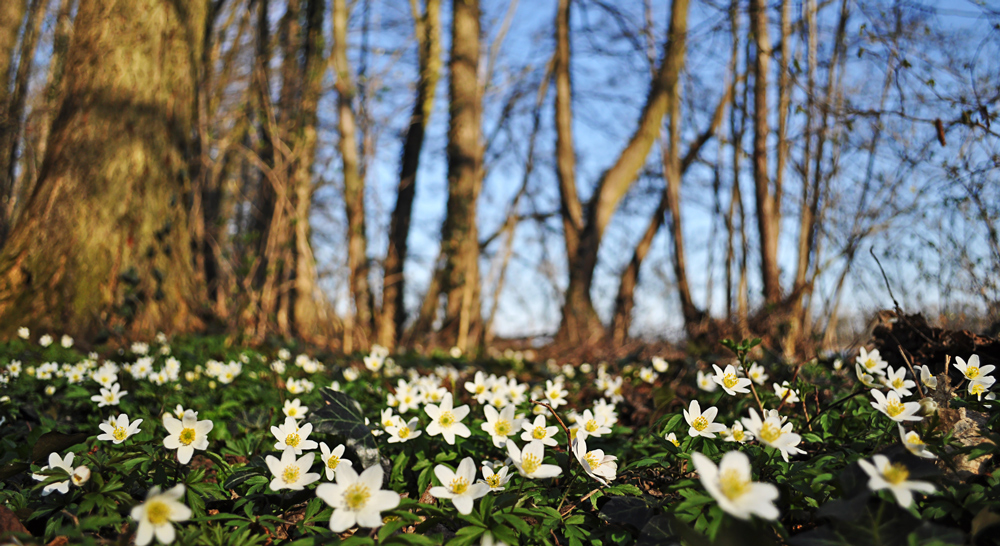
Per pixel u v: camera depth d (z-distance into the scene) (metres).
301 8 10.12
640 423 3.58
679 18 9.56
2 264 6.24
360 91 9.57
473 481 1.89
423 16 11.37
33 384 3.64
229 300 7.75
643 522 1.76
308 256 8.23
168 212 7.16
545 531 1.73
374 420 2.86
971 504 1.53
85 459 1.98
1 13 11.06
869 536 1.43
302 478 1.73
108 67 6.75
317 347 8.09
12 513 1.71
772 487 1.31
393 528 1.57
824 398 2.98
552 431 2.02
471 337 10.06
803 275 5.49
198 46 7.89
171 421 1.86
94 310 6.29
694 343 6.00
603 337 10.22
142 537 1.35
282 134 9.38
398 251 11.26
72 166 6.54
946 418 1.89
